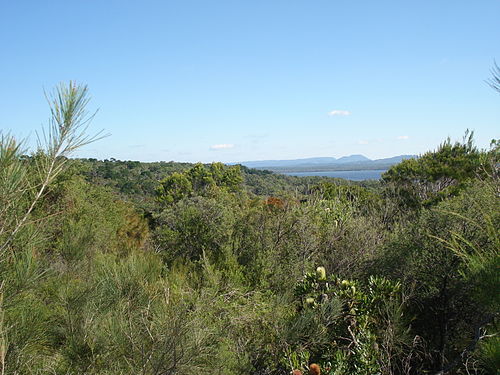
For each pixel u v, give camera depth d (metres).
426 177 14.04
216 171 39.91
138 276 2.96
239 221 6.46
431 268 4.27
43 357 2.28
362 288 4.30
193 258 6.65
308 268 5.25
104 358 2.32
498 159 4.48
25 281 1.97
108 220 9.05
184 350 2.16
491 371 2.24
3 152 1.70
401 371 3.55
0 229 1.82
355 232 5.83
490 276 2.29
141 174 47.94
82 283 2.62
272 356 3.29
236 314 3.50
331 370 3.19
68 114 1.82
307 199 7.18
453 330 4.15
